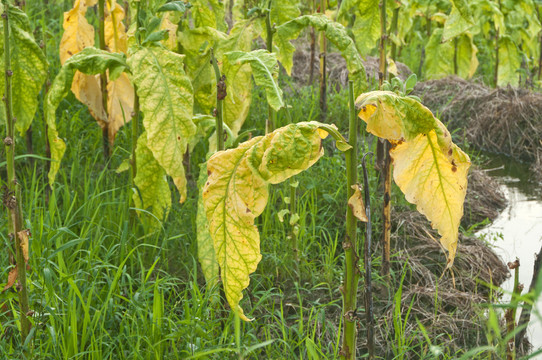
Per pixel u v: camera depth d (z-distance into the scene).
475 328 3.67
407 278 4.19
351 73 3.30
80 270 3.39
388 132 2.31
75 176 4.58
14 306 3.23
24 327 2.87
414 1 7.17
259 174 2.30
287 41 3.56
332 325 3.39
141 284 3.33
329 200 4.65
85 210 4.05
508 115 7.05
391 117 2.31
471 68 7.95
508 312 2.91
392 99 2.33
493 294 3.96
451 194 2.54
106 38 4.86
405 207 4.93
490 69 9.06
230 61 2.83
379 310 3.82
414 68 8.82
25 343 2.77
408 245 4.54
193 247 4.03
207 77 3.96
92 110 4.73
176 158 3.44
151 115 3.38
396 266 4.28
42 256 3.54
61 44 4.66
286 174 2.29
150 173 3.77
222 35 3.70
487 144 7.14
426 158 2.52
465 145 6.64
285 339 3.20
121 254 3.66
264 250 4.12
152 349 2.93
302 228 4.18
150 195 3.84
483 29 8.66
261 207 2.32
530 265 4.51
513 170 6.57
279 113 5.92
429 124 2.38
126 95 4.86
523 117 7.00
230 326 3.30
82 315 3.27
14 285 2.83
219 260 2.40
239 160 2.35
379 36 4.09
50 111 3.45
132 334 3.07
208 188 2.35
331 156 5.68
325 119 6.20
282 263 3.95
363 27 4.08
